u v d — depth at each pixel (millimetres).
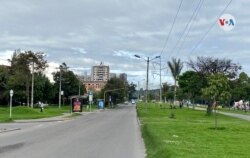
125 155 17328
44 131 32469
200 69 72500
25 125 41000
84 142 23266
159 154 16062
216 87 34594
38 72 107500
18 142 23078
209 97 35375
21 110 67812
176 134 26156
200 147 18422
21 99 110125
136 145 21734
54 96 132750
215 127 33625
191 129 31625
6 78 109125
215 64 71812
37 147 20281
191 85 74250
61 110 88250
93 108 115250
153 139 22078
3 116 56344
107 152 18375
